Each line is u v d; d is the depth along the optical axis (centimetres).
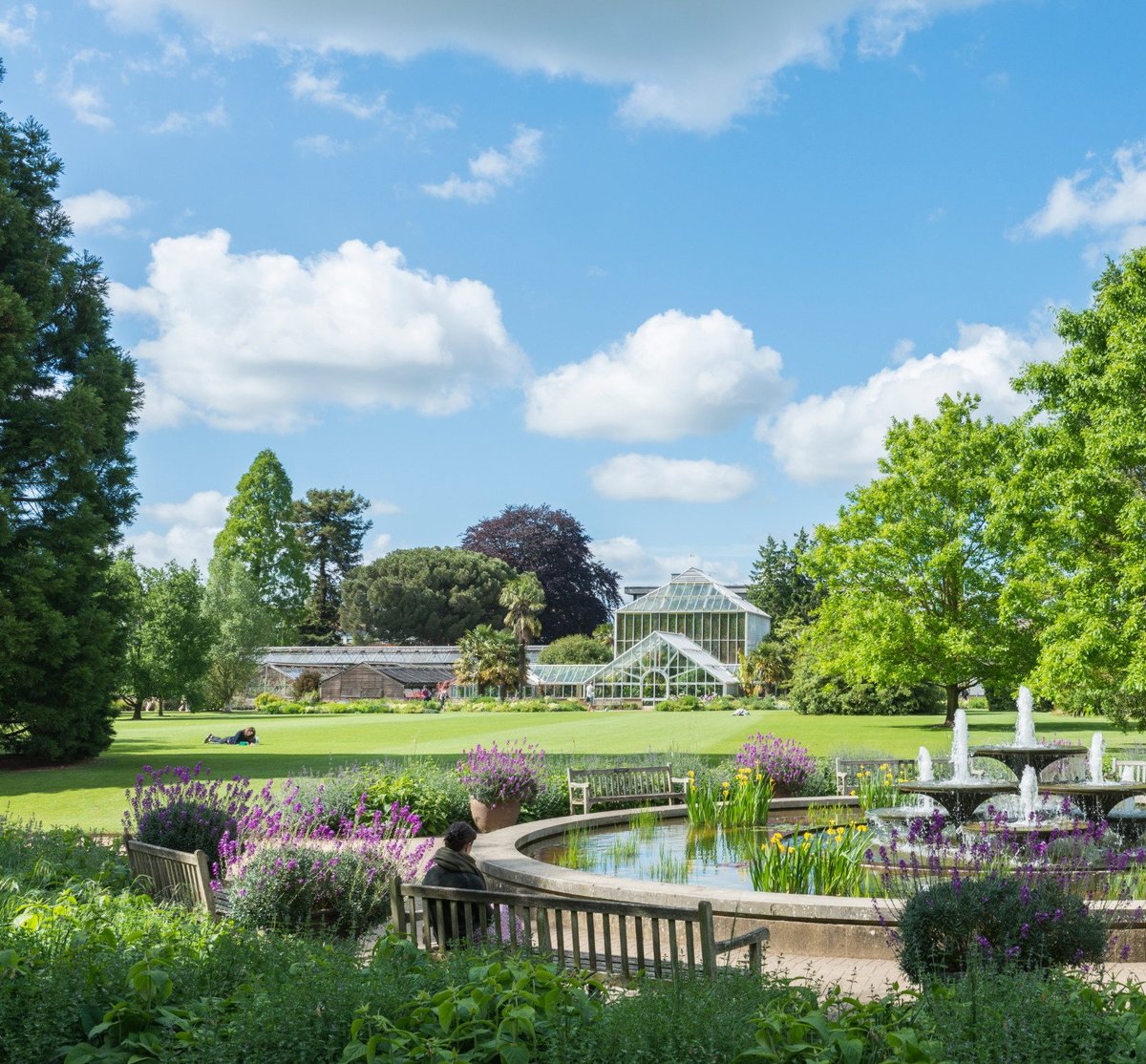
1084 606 2517
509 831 1256
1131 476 2533
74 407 2795
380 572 10819
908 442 4544
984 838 862
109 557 2962
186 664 6034
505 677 8206
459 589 10612
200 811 1032
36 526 2808
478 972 429
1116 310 2548
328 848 868
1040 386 2700
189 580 6097
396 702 7775
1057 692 2753
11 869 830
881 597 4288
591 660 9225
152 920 631
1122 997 418
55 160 3070
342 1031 396
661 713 5950
